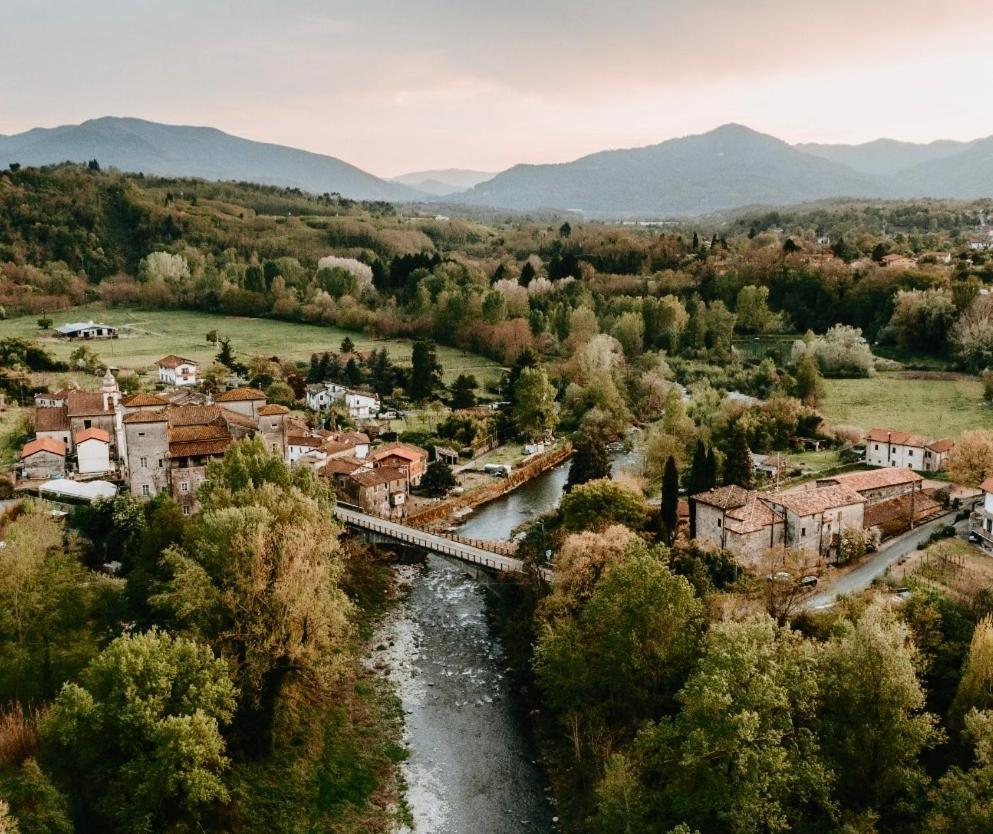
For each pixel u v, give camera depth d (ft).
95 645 237.25
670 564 268.62
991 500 302.66
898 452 436.76
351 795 213.25
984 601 225.76
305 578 230.48
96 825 179.63
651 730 186.80
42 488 350.43
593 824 188.75
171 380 610.24
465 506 430.61
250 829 197.98
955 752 179.22
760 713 171.83
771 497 312.91
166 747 179.93
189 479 352.28
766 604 237.45
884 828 167.02
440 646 289.53
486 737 237.45
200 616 223.71
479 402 616.39
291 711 229.45
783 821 162.61
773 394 531.91
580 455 406.62
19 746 189.57
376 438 524.11
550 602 254.68
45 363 603.67
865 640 178.40
